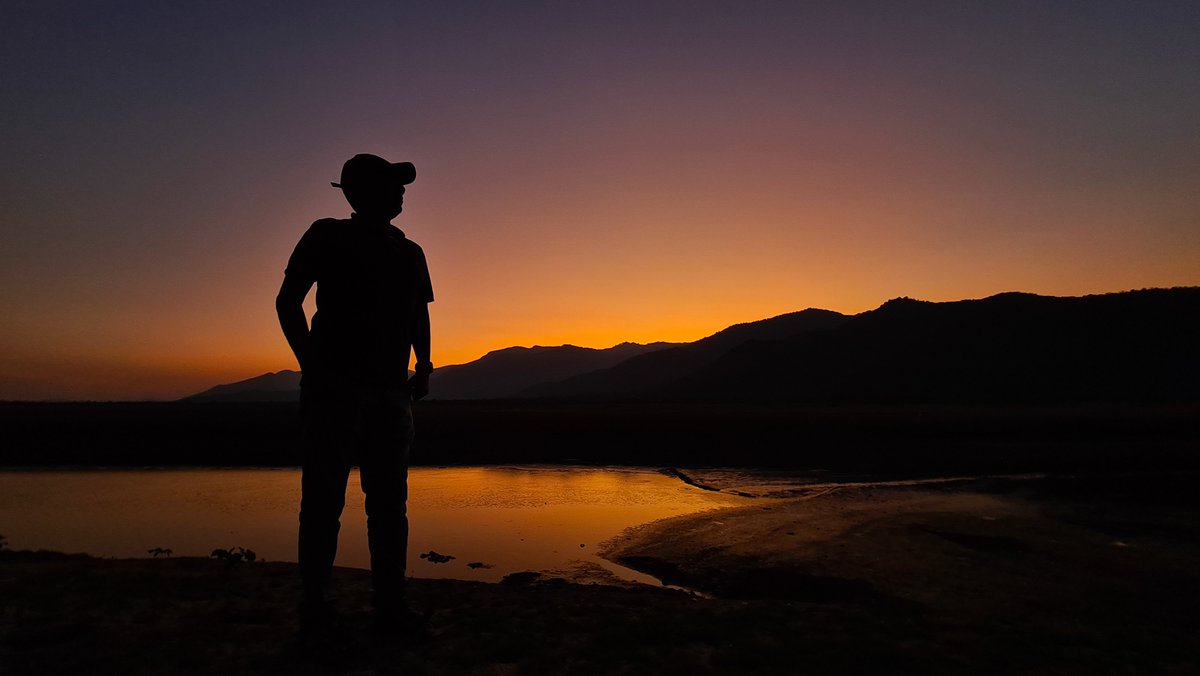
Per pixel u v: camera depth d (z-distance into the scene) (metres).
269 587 4.91
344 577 6.12
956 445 40.47
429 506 21.47
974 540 13.91
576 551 14.38
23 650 2.96
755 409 118.31
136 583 4.85
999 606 9.10
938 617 4.42
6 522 18.95
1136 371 134.62
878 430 52.41
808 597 10.21
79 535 16.80
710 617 4.05
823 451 38.59
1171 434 46.34
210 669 2.67
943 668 3.05
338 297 2.82
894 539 14.14
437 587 6.14
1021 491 22.09
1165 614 8.54
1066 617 8.45
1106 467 29.95
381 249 2.92
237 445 43.28
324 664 2.71
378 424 2.98
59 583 4.77
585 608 4.46
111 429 55.12
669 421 69.38
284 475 31.39
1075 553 12.56
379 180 2.98
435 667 2.77
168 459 37.75
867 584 10.61
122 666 2.70
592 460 36.72
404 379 3.05
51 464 36.53
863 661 3.10
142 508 21.59
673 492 24.69
